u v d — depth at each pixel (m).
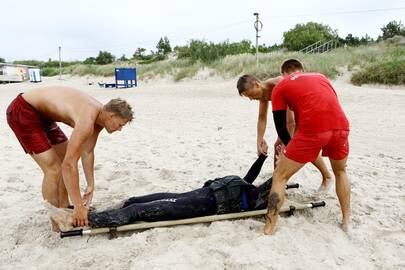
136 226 3.57
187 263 3.01
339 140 3.40
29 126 3.40
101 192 4.79
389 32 37.75
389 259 3.13
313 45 31.94
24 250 3.37
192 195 3.83
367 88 15.12
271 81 4.09
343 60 18.66
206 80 21.62
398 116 9.74
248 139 7.63
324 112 3.29
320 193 4.52
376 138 7.61
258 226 3.67
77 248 3.40
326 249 3.28
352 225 3.76
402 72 15.30
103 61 49.16
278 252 3.16
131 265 3.05
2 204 4.37
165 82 23.67
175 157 6.37
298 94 3.34
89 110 3.30
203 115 10.95
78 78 32.50
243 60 21.80
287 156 3.40
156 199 3.86
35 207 4.31
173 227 3.65
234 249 3.14
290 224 3.71
